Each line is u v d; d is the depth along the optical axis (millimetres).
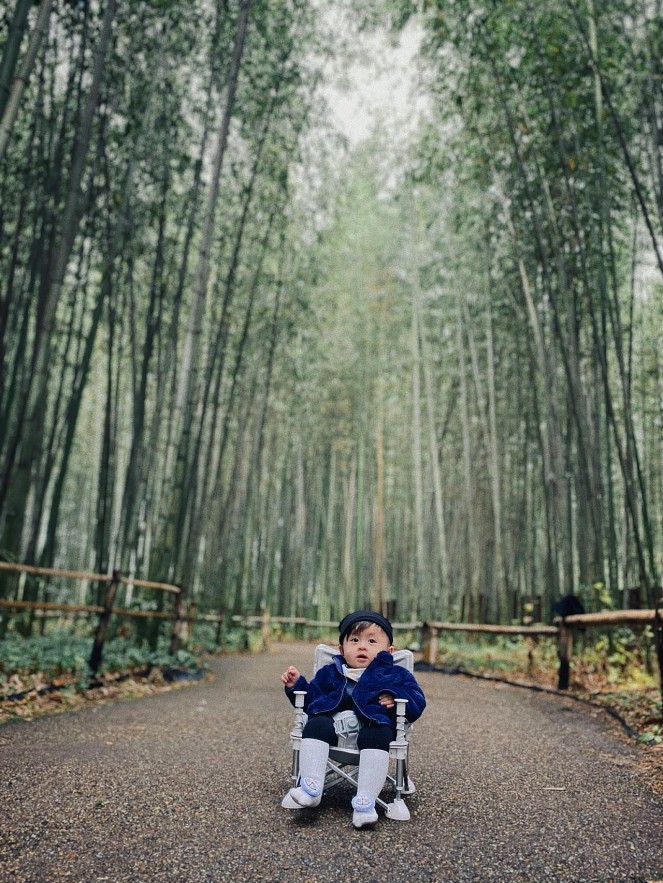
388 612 16656
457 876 1914
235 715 4695
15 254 7453
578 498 9438
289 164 11125
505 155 9414
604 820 2434
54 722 4098
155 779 2830
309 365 17234
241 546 15352
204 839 2143
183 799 2559
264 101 9742
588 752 3639
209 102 9047
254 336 14383
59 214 8492
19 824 2191
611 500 8547
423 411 18781
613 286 7602
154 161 9281
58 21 7402
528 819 2434
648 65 7391
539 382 12945
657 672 6418
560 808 2574
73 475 21281
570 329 8391
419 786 2879
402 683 2566
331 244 16156
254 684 6938
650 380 12031
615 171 7836
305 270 13672
